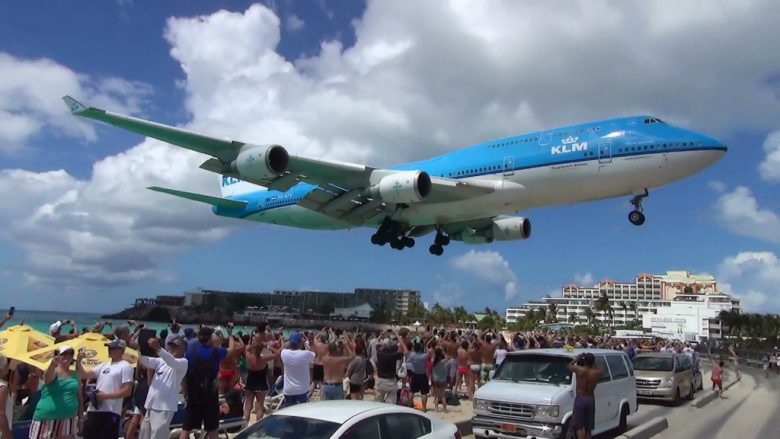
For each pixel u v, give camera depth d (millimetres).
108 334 12609
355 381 11898
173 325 13766
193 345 8422
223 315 86812
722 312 119750
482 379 17562
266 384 10797
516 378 11508
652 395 18359
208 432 8203
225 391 10477
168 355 7820
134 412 9312
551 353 11609
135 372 9867
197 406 8180
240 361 12859
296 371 9898
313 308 115688
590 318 148125
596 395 11398
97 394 7590
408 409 6566
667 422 14617
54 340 10969
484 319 145875
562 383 10930
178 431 9609
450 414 14055
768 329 117750
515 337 21953
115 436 7656
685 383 19609
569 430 10266
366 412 6074
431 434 6492
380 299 163000
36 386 10062
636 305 176250
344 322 99688
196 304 84688
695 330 115688
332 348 10594
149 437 7859
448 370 15867
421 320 146500
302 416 5973
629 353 25859
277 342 14266
